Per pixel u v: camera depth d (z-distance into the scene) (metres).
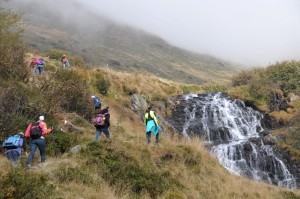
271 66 33.94
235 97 29.94
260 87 30.11
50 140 11.27
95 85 22.69
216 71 157.25
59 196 7.98
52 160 10.10
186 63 163.00
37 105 13.02
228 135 25.47
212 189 12.30
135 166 11.02
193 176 12.70
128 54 150.00
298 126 24.55
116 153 11.21
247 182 14.93
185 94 29.38
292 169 22.14
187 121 25.59
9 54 15.47
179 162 13.09
